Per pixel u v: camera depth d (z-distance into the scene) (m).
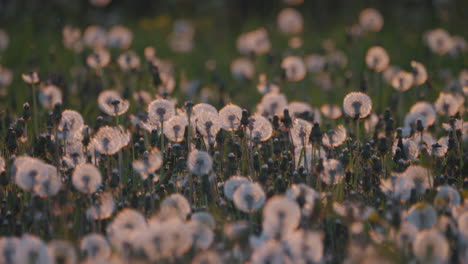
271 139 3.54
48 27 7.00
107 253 3.10
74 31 5.18
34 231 3.26
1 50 6.09
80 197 3.28
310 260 3.07
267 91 4.05
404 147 3.47
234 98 4.31
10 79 4.68
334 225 3.24
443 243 3.05
